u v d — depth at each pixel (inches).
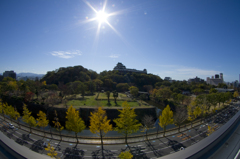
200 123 2133.4
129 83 5487.2
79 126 1412.4
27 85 3361.2
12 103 2837.1
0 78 6314.0
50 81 4980.3
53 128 2022.6
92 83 4178.2
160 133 1749.5
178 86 5408.5
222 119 2343.8
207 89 5590.6
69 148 1306.6
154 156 1198.3
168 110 1633.9
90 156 1177.4
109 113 2458.2
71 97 3508.9
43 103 2630.4
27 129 1734.7
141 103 3211.1
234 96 4409.5
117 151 1275.8
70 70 5378.9
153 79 6195.9
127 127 1398.9
